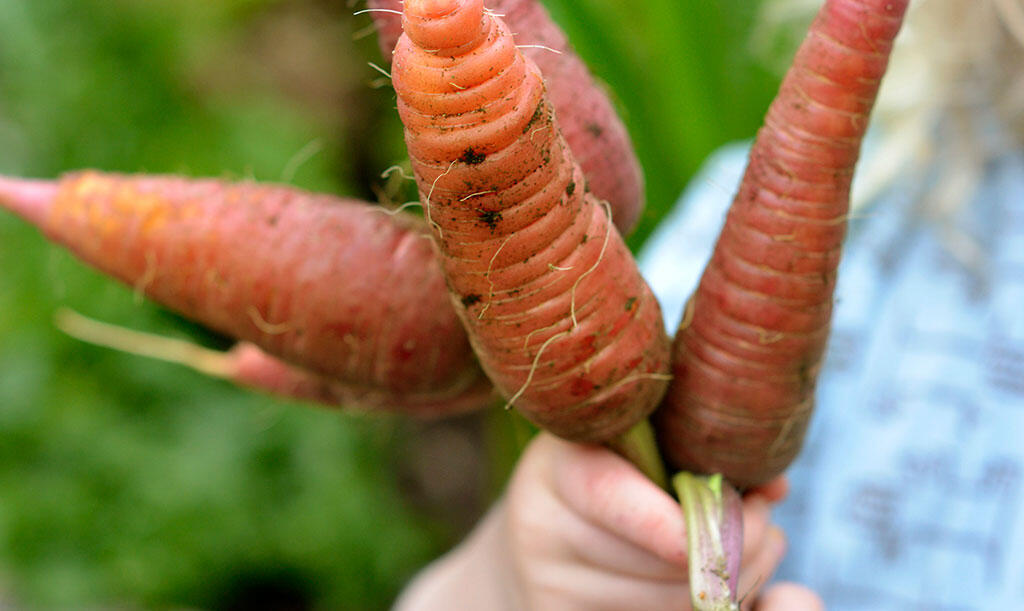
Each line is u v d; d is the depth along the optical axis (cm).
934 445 57
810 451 60
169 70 138
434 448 174
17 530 114
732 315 45
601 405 45
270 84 167
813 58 44
